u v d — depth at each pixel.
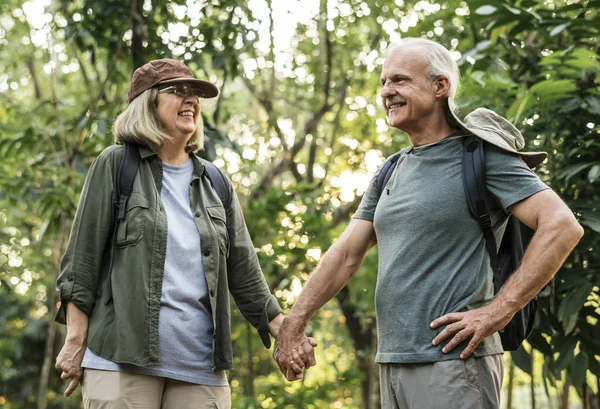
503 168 2.87
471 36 7.33
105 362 2.87
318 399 8.06
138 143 3.11
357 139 10.45
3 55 10.89
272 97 10.34
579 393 4.79
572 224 2.75
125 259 2.94
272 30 8.91
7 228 9.87
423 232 2.88
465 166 2.90
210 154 5.79
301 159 11.27
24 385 14.05
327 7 9.48
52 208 7.06
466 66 5.29
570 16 5.42
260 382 11.10
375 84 10.29
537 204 2.80
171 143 3.17
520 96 4.81
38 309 14.41
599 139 4.69
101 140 6.91
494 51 5.17
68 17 6.88
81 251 2.94
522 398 11.68
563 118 4.77
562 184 4.79
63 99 10.12
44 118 8.76
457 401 2.75
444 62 3.06
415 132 3.08
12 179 6.84
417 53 3.04
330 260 3.29
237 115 10.96
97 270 2.96
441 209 2.87
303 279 7.88
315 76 10.43
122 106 7.05
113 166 3.04
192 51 6.65
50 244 9.73
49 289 11.59
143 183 3.04
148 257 2.94
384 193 3.09
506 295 2.75
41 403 7.58
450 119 3.04
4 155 7.16
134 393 2.87
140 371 2.88
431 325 2.79
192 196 3.15
